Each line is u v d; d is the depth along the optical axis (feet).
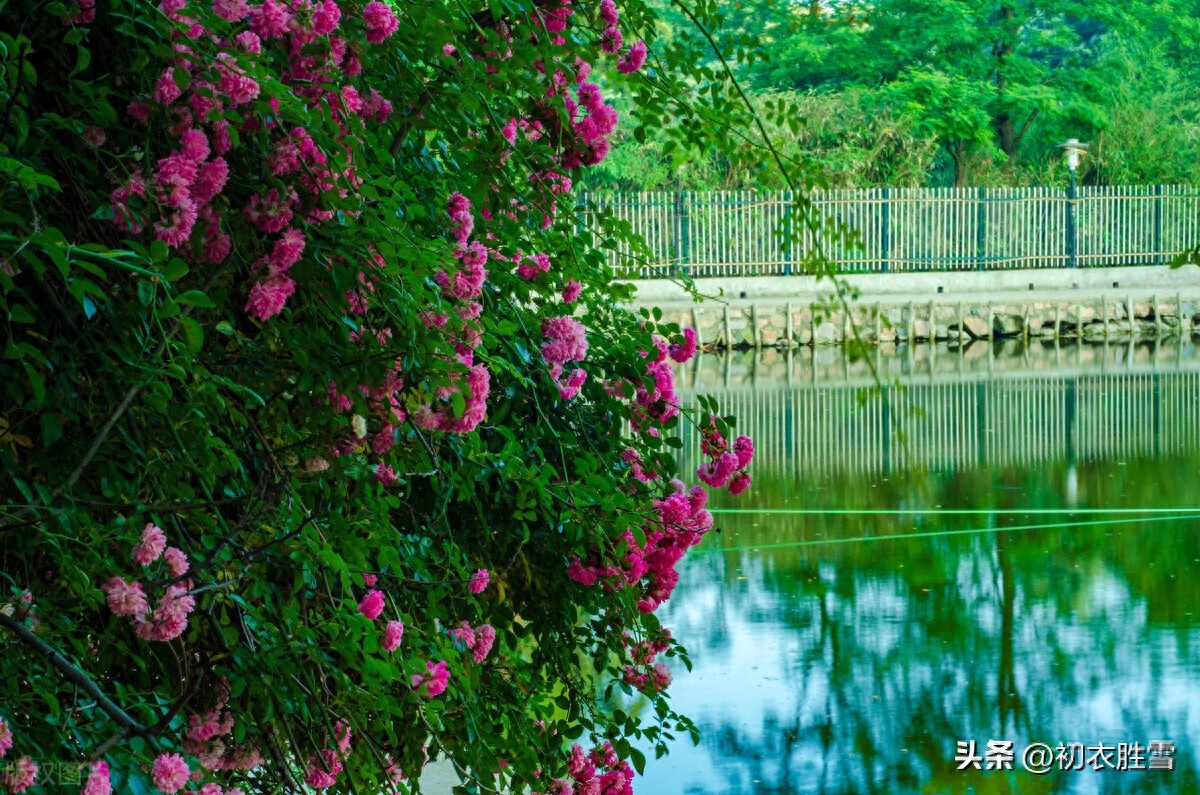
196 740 9.22
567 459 13.20
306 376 9.37
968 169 106.52
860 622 34.30
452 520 12.66
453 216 11.29
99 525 8.52
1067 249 92.38
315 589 10.13
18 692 8.27
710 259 86.02
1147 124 109.60
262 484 9.46
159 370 8.25
